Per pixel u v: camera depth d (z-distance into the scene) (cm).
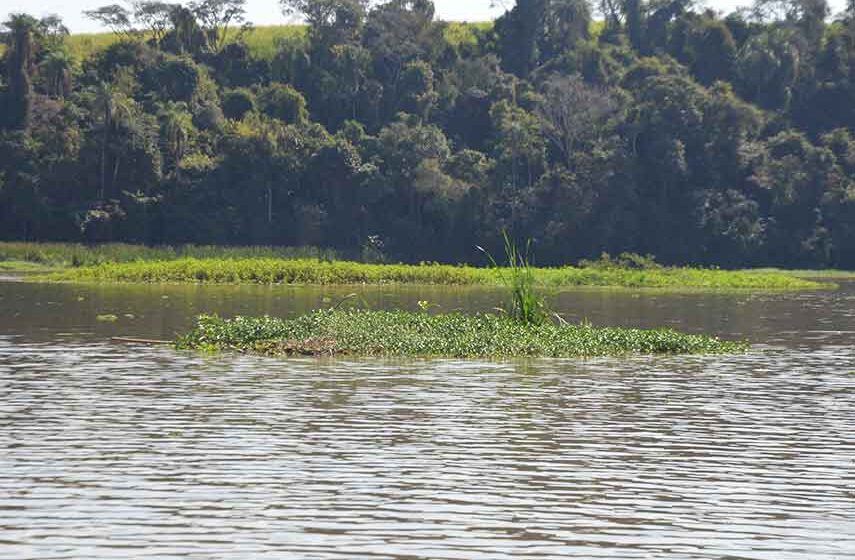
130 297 8756
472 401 3972
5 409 3734
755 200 17400
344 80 19850
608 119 18238
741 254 16950
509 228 16950
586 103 18350
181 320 6819
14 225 16862
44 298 8569
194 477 2859
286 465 2995
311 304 8262
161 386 4222
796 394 4222
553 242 16775
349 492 2744
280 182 17238
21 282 10794
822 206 17238
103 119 17025
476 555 2319
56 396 3991
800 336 6469
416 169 17162
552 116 18550
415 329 5666
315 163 17262
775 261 17175
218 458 3061
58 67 18412
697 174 17475
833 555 2348
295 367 4769
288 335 5491
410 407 3841
